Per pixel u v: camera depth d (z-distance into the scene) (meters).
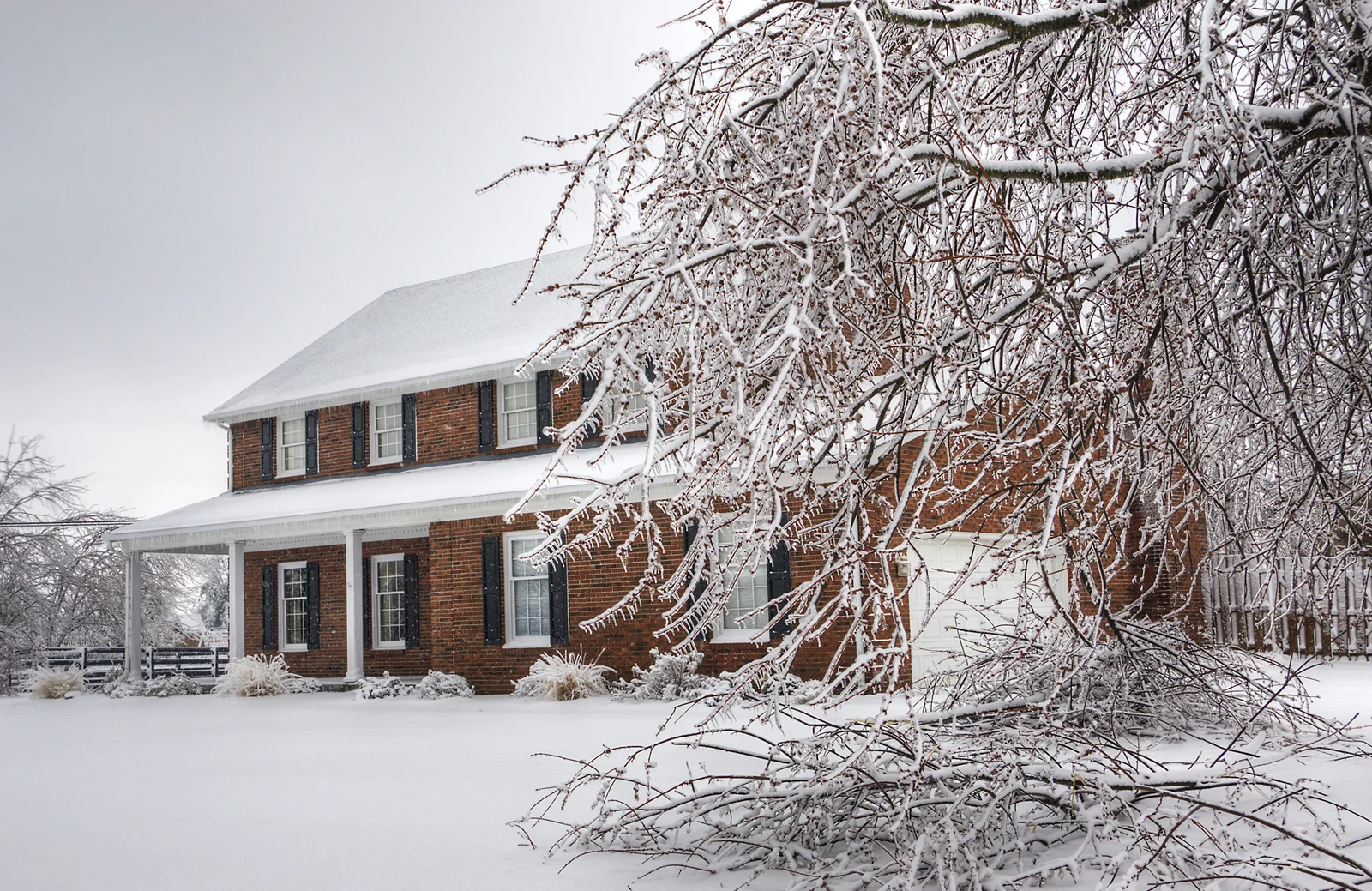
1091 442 4.21
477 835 6.67
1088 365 4.14
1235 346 5.18
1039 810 5.57
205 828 7.42
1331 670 17.19
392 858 6.09
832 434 4.55
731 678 5.16
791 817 5.21
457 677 20.58
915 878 4.16
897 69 5.01
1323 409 5.81
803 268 3.92
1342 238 5.39
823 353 4.38
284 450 27.11
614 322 4.27
